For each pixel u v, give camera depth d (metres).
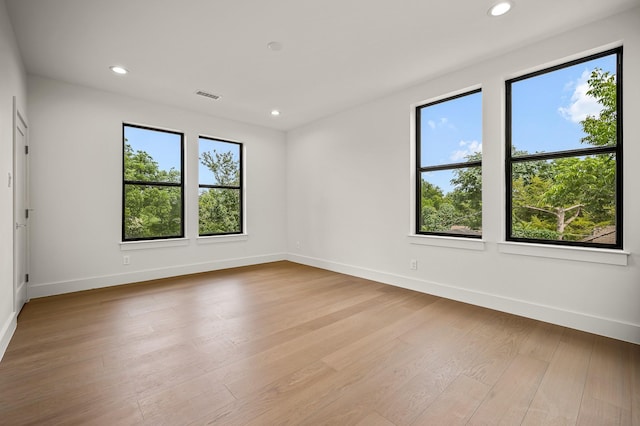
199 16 2.22
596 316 2.32
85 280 3.51
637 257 2.15
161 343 2.18
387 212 3.83
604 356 1.98
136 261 3.90
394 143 3.73
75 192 3.44
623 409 1.47
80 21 2.27
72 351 2.05
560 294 2.50
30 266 3.16
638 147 2.14
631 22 2.15
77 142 3.45
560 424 1.38
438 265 3.33
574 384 1.68
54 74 3.18
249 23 2.32
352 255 4.30
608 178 2.35
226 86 3.50
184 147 4.34
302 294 3.39
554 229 2.61
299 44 2.62
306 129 5.04
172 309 2.89
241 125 4.92
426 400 1.55
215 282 3.91
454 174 3.30
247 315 2.75
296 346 2.14
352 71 3.13
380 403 1.52
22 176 2.90
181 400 1.54
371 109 3.99
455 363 1.91
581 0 2.05
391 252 3.80
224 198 4.86
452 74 3.16
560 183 2.58
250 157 5.03
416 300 3.18
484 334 2.34
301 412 1.46
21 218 2.86
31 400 1.53
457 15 2.22
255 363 1.91
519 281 2.72
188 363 1.90
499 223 2.84
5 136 2.14
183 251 4.31
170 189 4.27
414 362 1.93
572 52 2.40
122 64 2.97
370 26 2.37
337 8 2.14
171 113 4.16
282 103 4.07
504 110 2.84
